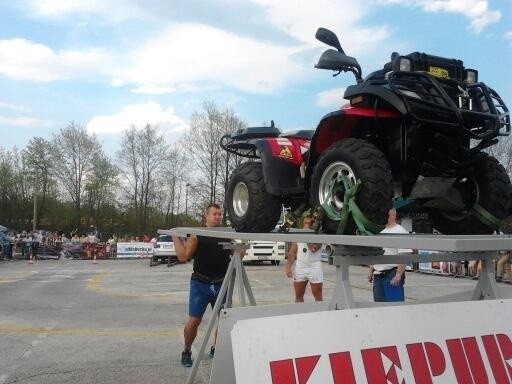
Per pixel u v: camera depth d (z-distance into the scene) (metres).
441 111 3.37
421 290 12.30
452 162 3.60
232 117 46.75
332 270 18.06
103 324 8.09
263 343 2.01
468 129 3.54
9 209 52.78
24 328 7.80
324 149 3.86
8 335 7.29
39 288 13.20
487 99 3.58
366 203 3.23
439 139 3.49
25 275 17.58
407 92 3.40
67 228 53.59
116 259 31.75
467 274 16.06
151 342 6.83
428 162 3.69
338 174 3.49
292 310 3.04
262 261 25.09
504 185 3.69
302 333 2.03
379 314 2.15
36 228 51.50
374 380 2.02
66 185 53.19
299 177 4.42
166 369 5.60
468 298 3.11
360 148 3.34
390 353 2.09
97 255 32.62
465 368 2.19
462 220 3.94
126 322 8.26
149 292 12.23
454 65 3.66
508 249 2.42
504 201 3.69
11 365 5.77
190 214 50.94
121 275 17.53
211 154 46.38
